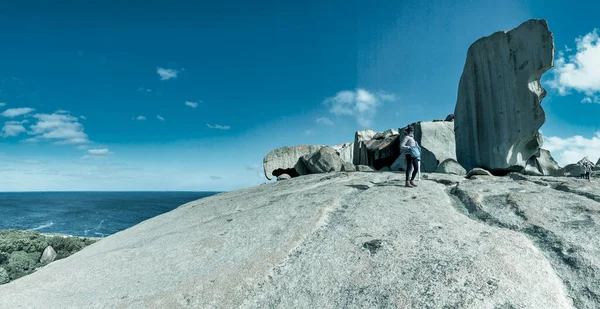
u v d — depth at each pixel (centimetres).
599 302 438
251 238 795
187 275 662
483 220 738
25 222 8650
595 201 778
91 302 604
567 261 530
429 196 932
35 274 832
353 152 2981
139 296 598
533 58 1502
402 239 649
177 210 1516
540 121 1484
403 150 1088
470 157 1777
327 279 557
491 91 1669
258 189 1603
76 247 2345
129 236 1161
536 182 1036
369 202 912
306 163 2469
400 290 489
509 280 477
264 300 540
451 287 475
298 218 852
